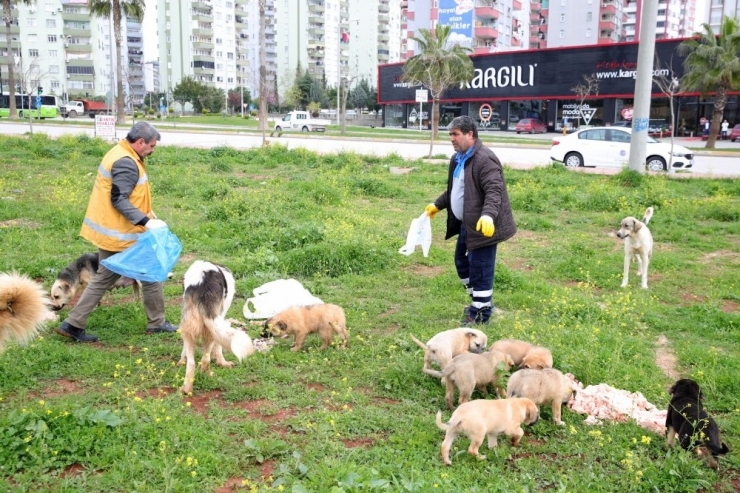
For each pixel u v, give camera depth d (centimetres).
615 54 4816
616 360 571
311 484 372
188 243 998
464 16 7956
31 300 477
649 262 964
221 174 1830
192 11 11262
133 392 486
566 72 5084
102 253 618
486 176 626
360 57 13288
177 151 2284
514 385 480
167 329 647
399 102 6175
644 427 471
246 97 10162
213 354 576
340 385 527
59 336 623
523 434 450
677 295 825
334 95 10025
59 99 9156
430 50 4103
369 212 1325
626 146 2225
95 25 10238
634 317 714
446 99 5778
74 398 483
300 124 4941
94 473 388
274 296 724
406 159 2355
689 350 618
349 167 2009
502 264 871
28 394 498
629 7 10969
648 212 854
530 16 10381
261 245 974
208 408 484
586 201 1434
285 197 1395
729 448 441
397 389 525
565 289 812
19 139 2438
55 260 873
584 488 394
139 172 616
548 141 4041
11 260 855
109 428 426
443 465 409
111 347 608
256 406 489
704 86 3475
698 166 2456
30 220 1132
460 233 697
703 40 3550
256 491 363
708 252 1068
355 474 376
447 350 532
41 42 9969
